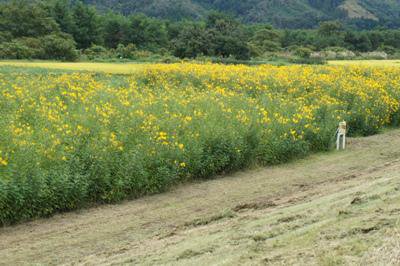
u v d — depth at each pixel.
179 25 88.50
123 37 79.69
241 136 14.88
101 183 11.47
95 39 78.12
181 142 13.56
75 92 18.56
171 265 7.18
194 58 58.31
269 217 9.10
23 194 10.16
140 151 12.48
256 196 12.16
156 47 79.00
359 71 29.62
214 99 17.97
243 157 14.70
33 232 9.70
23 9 68.31
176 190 12.69
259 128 15.70
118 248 8.71
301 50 72.25
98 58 60.44
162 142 13.04
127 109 15.16
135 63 50.09
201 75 23.94
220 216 10.05
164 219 10.49
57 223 10.20
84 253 8.66
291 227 7.97
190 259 7.32
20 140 11.59
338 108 20.80
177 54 60.16
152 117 14.20
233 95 19.00
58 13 76.50
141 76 24.98
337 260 5.92
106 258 8.17
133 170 11.95
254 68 27.39
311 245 6.70
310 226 7.72
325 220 7.92
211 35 59.84
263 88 22.41
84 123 13.62
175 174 12.71
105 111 14.67
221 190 12.73
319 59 64.62
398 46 92.88
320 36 89.94
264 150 15.45
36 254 8.65
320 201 9.84
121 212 10.95
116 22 80.31
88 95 17.52
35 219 10.36
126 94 17.34
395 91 24.61
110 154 11.89
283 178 13.95
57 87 19.45
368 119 20.95
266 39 85.06
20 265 8.18
